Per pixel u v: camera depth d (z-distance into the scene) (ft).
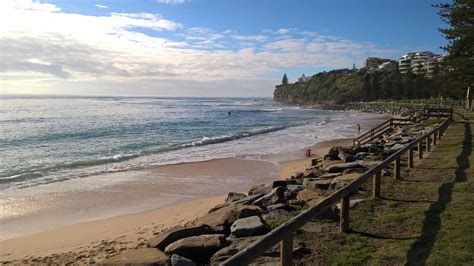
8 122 167.84
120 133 130.11
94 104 428.56
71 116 214.07
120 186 55.01
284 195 33.83
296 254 19.51
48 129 138.51
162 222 37.55
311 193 33.32
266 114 290.76
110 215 41.32
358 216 25.30
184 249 22.06
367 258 18.72
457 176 35.45
